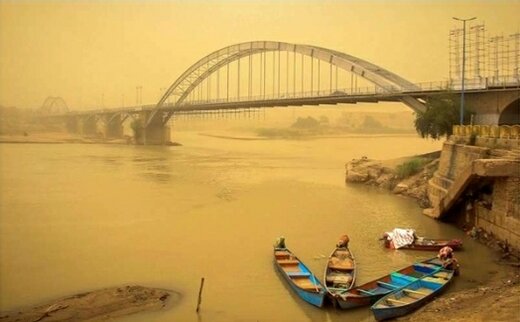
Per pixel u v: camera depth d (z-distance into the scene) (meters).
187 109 108.88
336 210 35.16
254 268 22.27
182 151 99.81
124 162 73.06
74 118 120.69
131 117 132.12
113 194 43.53
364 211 34.56
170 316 17.28
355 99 62.12
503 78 43.56
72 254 24.66
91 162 72.00
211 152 97.94
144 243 26.67
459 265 21.75
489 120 44.47
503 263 21.81
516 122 44.34
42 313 17.42
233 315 17.27
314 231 28.92
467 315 15.69
